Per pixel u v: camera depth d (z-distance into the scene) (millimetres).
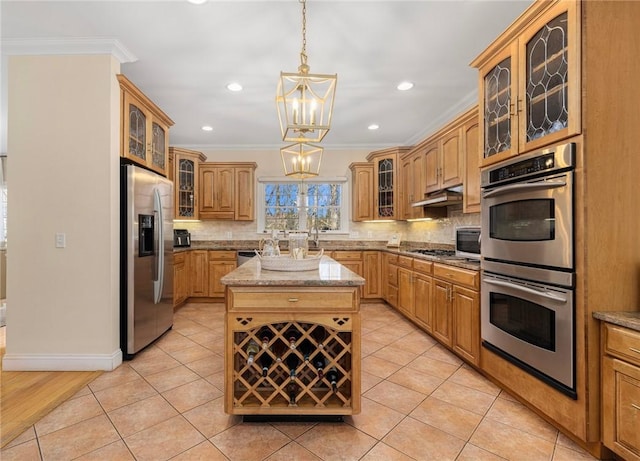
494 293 2225
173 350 2932
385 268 4637
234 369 1859
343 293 1787
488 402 2059
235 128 4551
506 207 2088
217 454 1571
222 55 2664
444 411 1956
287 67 2855
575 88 1582
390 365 2633
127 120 2701
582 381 1576
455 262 2729
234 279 1775
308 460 1535
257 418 1843
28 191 2500
